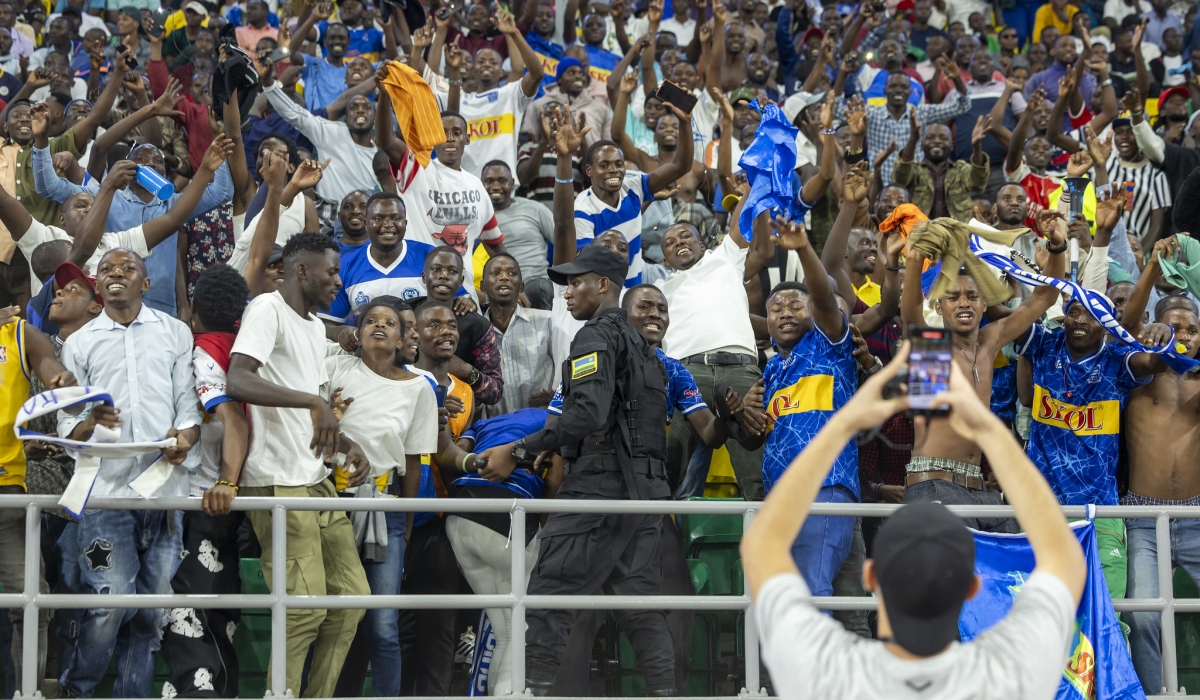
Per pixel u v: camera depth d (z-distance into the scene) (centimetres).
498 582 1002
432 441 1035
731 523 1086
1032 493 455
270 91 1591
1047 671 441
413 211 1399
